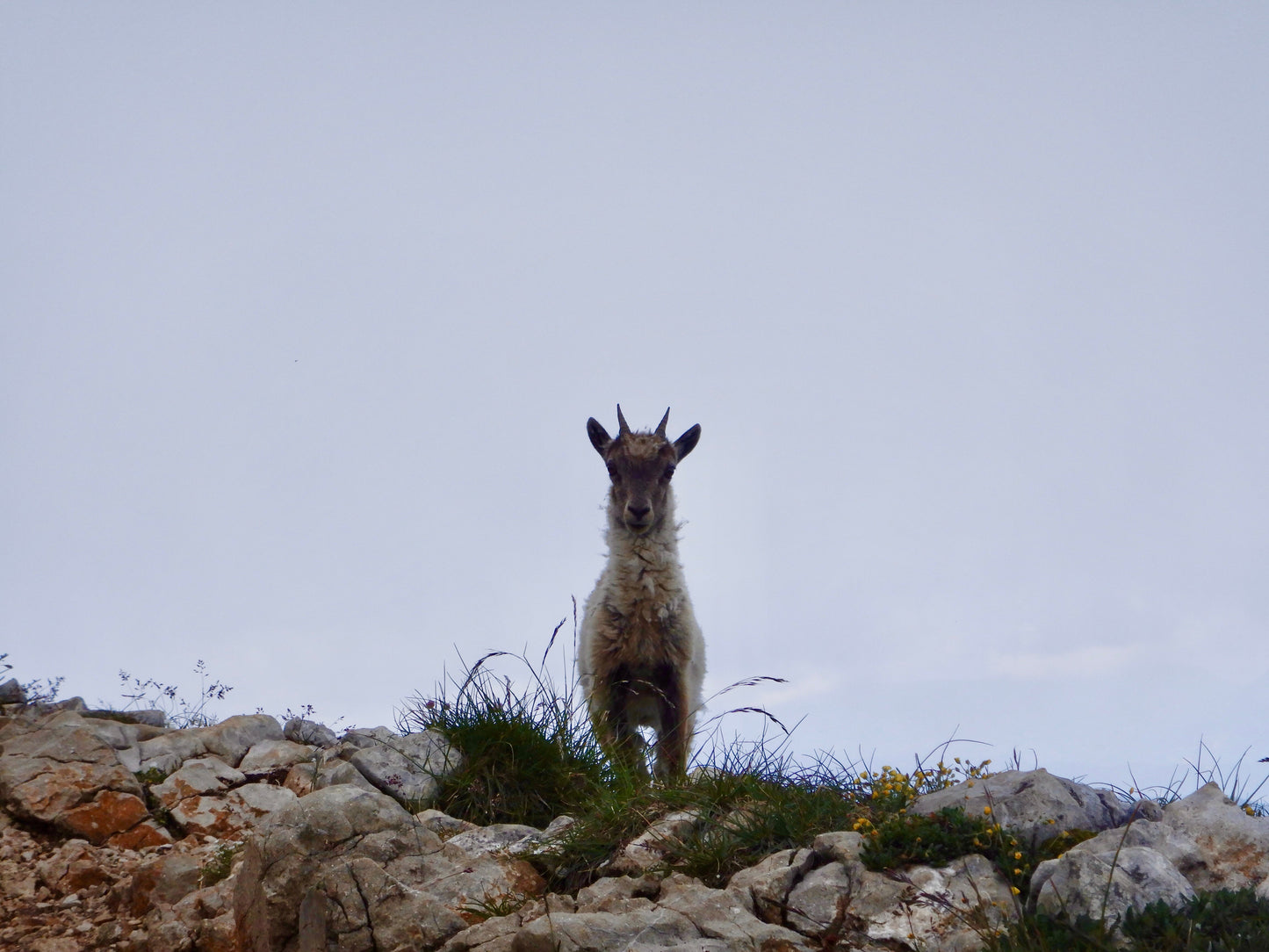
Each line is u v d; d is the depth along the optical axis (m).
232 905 21.11
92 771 27.56
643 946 16.47
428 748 29.45
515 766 28.83
